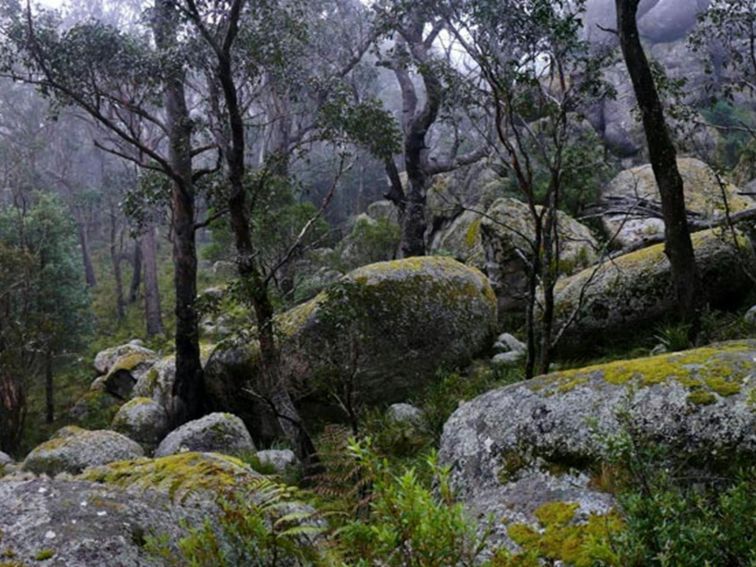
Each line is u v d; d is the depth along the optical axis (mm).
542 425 3559
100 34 10062
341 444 2783
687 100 18922
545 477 3336
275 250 12117
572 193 13422
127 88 11461
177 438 7930
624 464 2717
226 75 7191
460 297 9359
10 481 2113
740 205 12609
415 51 14242
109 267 31953
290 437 7180
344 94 10781
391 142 10359
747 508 2162
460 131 19656
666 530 2062
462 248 15281
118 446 7664
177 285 10695
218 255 17547
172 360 12297
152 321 22328
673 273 6812
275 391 7305
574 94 6961
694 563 1992
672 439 3119
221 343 8055
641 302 8211
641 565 2088
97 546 1803
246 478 2436
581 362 8297
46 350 13633
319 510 2111
